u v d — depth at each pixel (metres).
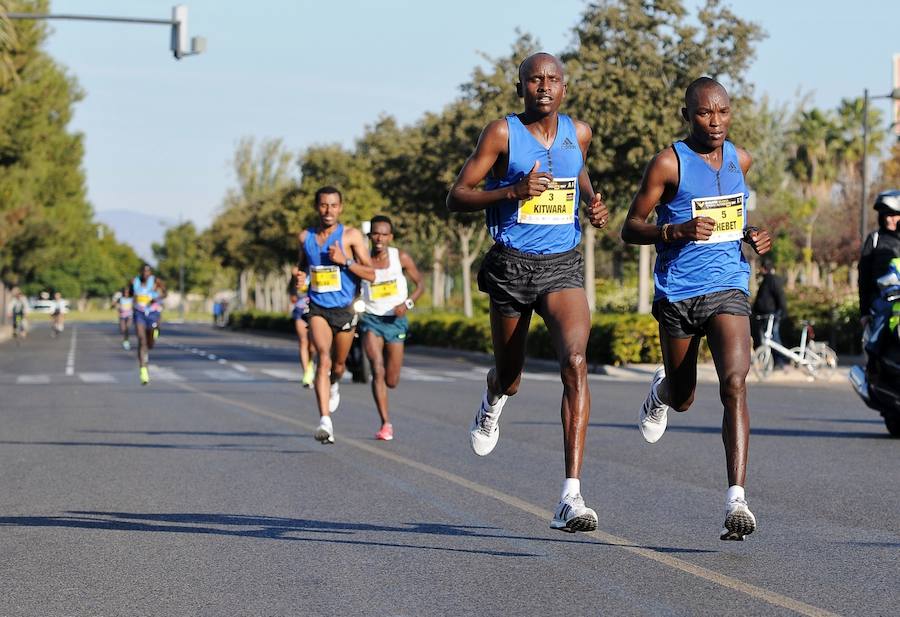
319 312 19.44
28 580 10.74
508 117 11.50
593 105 54.97
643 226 11.67
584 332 11.28
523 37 67.69
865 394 21.86
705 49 55.59
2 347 77.94
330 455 19.53
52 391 35.72
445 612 9.48
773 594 9.91
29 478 17.11
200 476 17.17
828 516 13.65
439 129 74.31
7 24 51.34
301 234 19.55
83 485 16.41
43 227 108.69
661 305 11.91
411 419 25.89
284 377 42.72
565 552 11.73
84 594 10.22
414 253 117.94
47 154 119.56
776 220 99.81
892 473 17.17
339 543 12.25
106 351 70.31
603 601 9.75
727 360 11.38
